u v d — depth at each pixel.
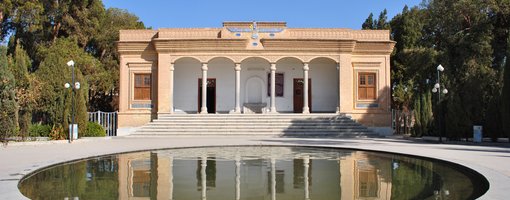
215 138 21.08
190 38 25.44
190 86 28.25
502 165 9.96
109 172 9.23
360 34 26.14
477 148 15.09
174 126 24.03
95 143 17.66
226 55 25.72
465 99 19.78
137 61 26.02
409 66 30.20
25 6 28.22
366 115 25.64
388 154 13.20
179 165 10.43
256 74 28.39
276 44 25.50
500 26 25.98
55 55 22.58
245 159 11.77
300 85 28.56
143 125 24.62
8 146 15.90
